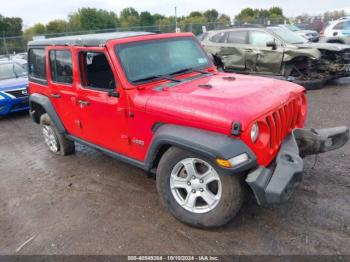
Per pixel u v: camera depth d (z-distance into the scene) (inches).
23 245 130.8
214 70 177.3
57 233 136.1
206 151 111.1
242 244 119.6
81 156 216.4
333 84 388.8
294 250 114.6
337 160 175.9
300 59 357.4
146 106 132.6
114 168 193.3
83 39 158.7
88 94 160.2
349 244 115.2
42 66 196.1
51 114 194.9
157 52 157.0
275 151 123.6
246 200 143.4
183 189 133.9
